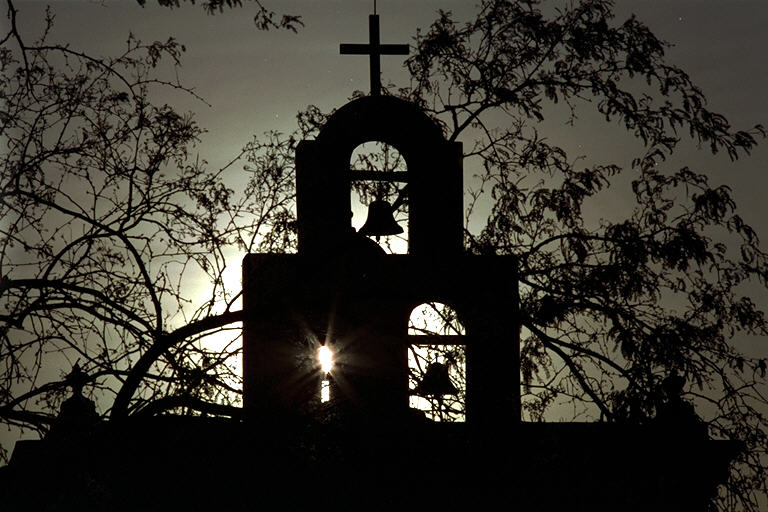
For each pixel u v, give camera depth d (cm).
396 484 4697
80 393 4484
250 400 4838
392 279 5359
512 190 5175
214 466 4547
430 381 4897
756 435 4819
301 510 4603
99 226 4706
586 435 4881
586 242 5078
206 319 4709
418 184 5588
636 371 4888
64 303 4616
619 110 5272
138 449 4481
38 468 4344
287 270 5191
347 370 5034
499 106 5434
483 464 4791
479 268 5066
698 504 4850
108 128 4903
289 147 5081
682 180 5103
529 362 5012
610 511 4862
